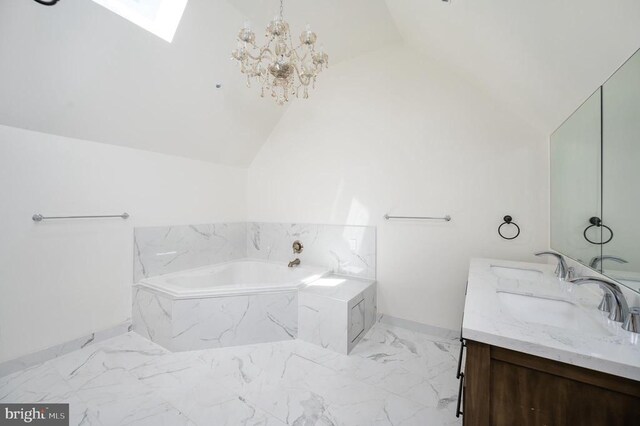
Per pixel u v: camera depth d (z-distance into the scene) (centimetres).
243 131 275
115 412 131
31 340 168
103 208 200
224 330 192
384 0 179
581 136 132
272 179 300
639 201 86
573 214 143
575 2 77
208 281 258
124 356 179
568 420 67
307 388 149
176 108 213
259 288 200
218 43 193
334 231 259
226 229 296
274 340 201
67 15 137
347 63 250
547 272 150
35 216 167
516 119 185
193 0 163
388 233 232
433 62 213
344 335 185
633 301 90
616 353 63
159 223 235
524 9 93
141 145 219
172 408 133
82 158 188
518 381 72
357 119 246
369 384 153
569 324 102
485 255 196
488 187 194
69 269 183
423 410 134
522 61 124
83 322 190
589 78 106
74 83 160
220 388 149
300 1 176
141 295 208
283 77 164
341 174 255
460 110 203
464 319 83
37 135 168
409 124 222
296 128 281
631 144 90
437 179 211
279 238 296
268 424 125
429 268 215
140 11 167
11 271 161
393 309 230
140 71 177
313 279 230
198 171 267
